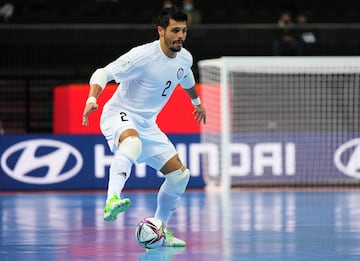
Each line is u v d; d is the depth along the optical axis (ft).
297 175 133.69
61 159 129.39
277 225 78.38
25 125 161.99
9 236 70.38
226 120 125.39
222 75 124.36
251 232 72.59
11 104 161.48
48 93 162.91
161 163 62.59
